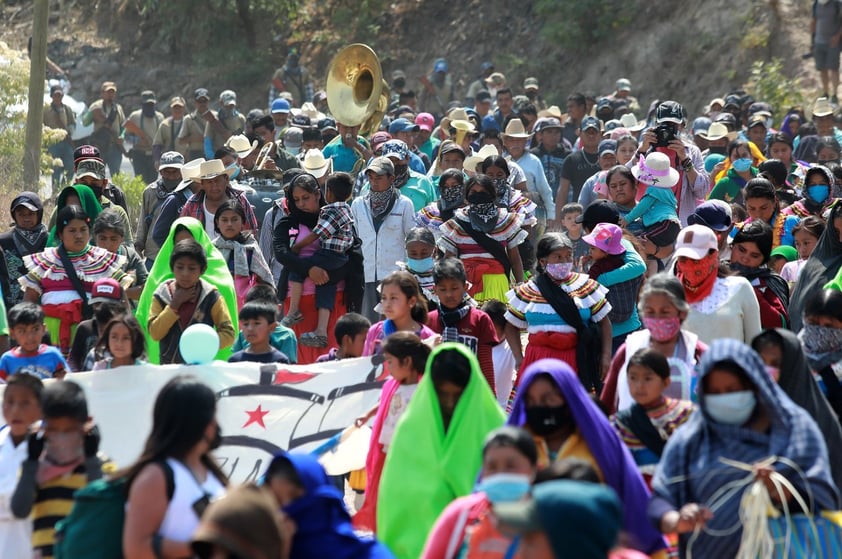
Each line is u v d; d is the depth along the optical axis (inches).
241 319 1113.4
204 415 635.5
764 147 2321.6
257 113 2464.3
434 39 4082.2
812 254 1224.8
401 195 1546.5
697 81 3538.4
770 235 1122.0
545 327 1103.6
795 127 2657.5
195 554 548.7
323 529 631.2
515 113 2709.2
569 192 2174.0
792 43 3420.3
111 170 3102.9
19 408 783.7
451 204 1501.0
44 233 1398.9
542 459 706.8
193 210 1518.2
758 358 686.5
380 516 802.2
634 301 1167.6
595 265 1180.5
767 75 3203.7
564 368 707.4
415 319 1082.7
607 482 689.6
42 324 1065.5
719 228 1261.1
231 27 4227.4
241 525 493.7
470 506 655.1
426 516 779.4
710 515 663.1
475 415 784.9
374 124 2025.1
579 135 2274.9
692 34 3612.2
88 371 1084.5
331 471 992.9
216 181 1497.3
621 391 866.8
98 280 1256.2
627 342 898.7
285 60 4190.5
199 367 1018.1
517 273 1419.8
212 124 2913.4
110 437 995.9
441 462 781.3
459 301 1113.4
